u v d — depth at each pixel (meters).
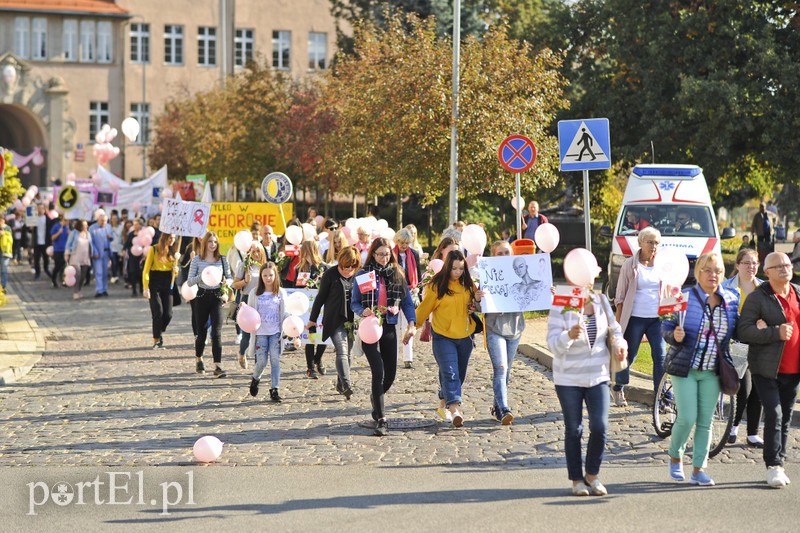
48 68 159.38
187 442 25.02
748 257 24.36
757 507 18.52
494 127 63.69
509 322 26.59
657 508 18.48
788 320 20.44
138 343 44.47
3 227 73.50
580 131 33.16
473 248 28.78
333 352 40.62
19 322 52.47
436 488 20.27
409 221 113.06
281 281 35.69
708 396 20.42
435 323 26.23
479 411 28.19
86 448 24.45
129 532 17.27
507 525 17.34
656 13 82.25
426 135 64.56
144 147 153.50
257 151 112.25
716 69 78.12
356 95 74.44
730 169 86.50
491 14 112.62
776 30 79.62
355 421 27.27
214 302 34.84
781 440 20.53
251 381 32.47
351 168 79.94
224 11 151.25
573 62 93.81
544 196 102.81
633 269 26.81
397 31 70.25
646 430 25.52
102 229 67.75
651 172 52.06
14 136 174.50
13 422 27.78
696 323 20.36
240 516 18.23
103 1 162.12
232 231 54.50
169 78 165.62
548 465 22.38
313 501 19.28
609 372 19.72
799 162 77.31
